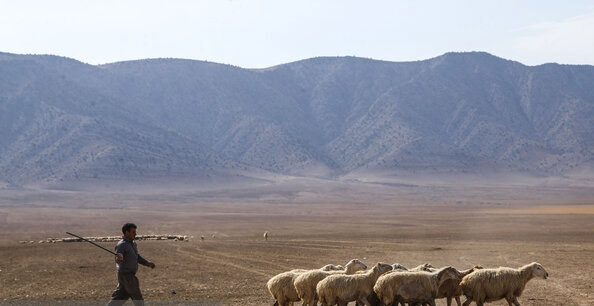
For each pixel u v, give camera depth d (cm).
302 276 2325
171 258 4831
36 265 4494
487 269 2391
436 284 2262
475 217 11769
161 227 10100
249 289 3084
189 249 5678
